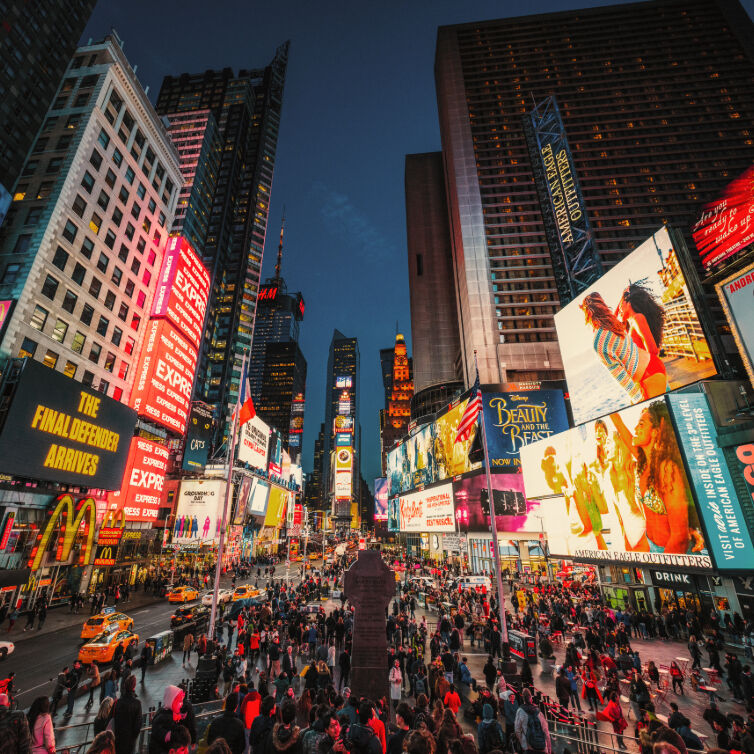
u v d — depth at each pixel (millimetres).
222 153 145750
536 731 9602
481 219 109938
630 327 40312
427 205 165500
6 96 50312
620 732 13078
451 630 23688
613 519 33938
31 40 53719
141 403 52281
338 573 54625
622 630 22203
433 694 14492
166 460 57156
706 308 34719
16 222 40188
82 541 40688
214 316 124562
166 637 22219
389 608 37844
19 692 17172
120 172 50625
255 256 152750
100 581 43156
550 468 42688
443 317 149625
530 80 127500
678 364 35781
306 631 23922
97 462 41375
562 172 77000
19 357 35562
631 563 31766
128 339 51625
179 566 63219
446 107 128000
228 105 155750
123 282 50781
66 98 47719
